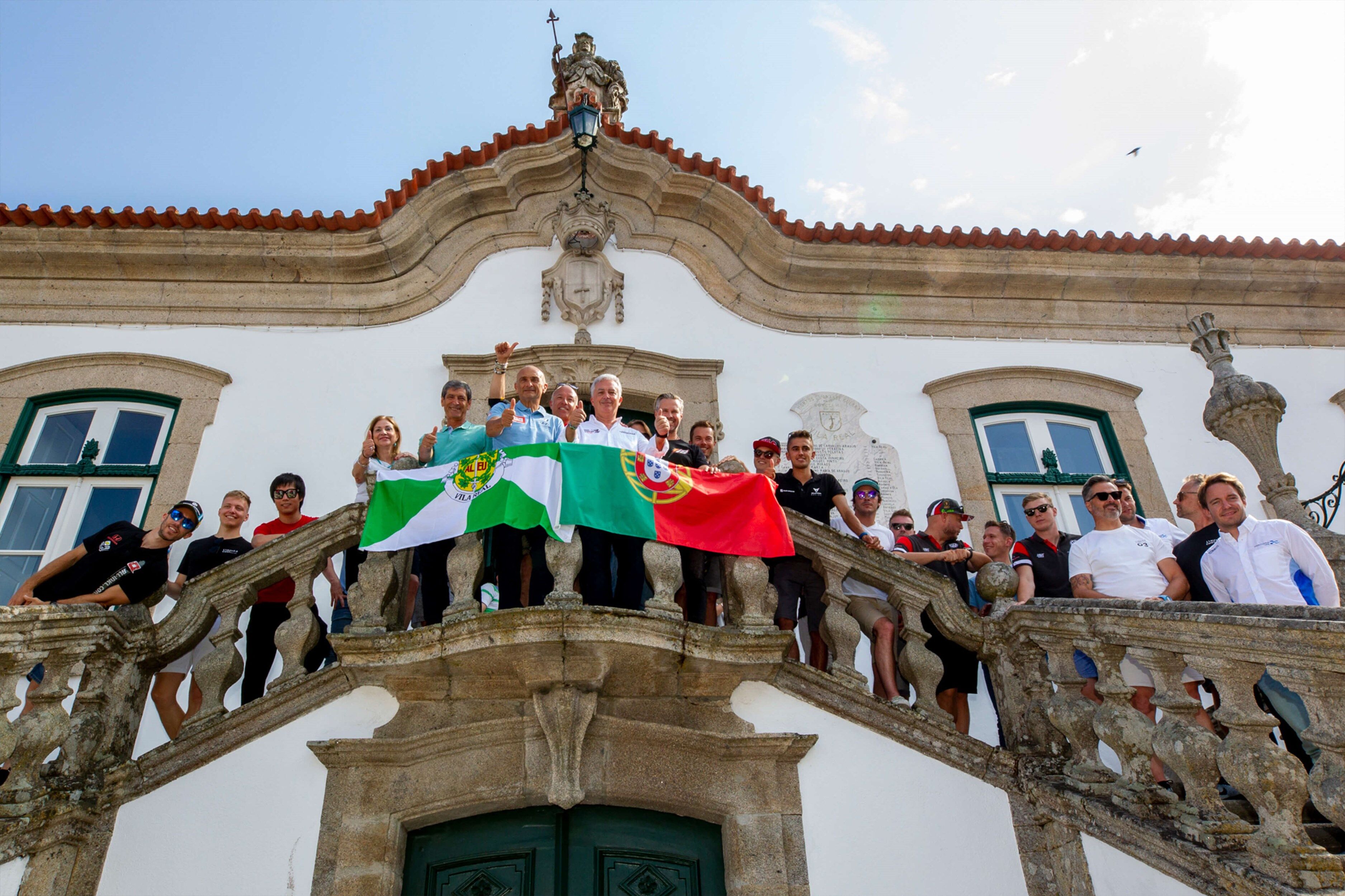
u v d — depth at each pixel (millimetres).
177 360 6816
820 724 4426
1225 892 3232
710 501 4488
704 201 7676
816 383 7172
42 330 6965
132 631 4293
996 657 4578
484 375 6895
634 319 7293
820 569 4656
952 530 5328
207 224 7133
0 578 6062
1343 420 7438
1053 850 4141
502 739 4246
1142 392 7418
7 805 3643
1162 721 3691
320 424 6656
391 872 4004
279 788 4148
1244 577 4246
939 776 4367
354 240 7223
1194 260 7801
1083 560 4746
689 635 4152
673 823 4297
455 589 4215
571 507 4234
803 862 4129
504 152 7484
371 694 4352
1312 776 3041
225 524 5051
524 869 4160
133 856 3977
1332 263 7906
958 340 7531
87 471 6449
